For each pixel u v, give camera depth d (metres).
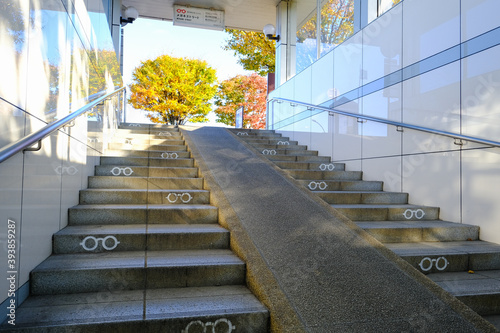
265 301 2.15
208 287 2.50
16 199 1.99
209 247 3.05
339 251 2.77
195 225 3.39
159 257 2.71
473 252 3.10
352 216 3.99
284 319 1.97
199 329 1.98
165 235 2.97
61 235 2.76
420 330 1.95
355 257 2.70
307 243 2.86
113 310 2.04
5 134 1.82
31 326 1.79
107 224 3.31
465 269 3.07
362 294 2.23
